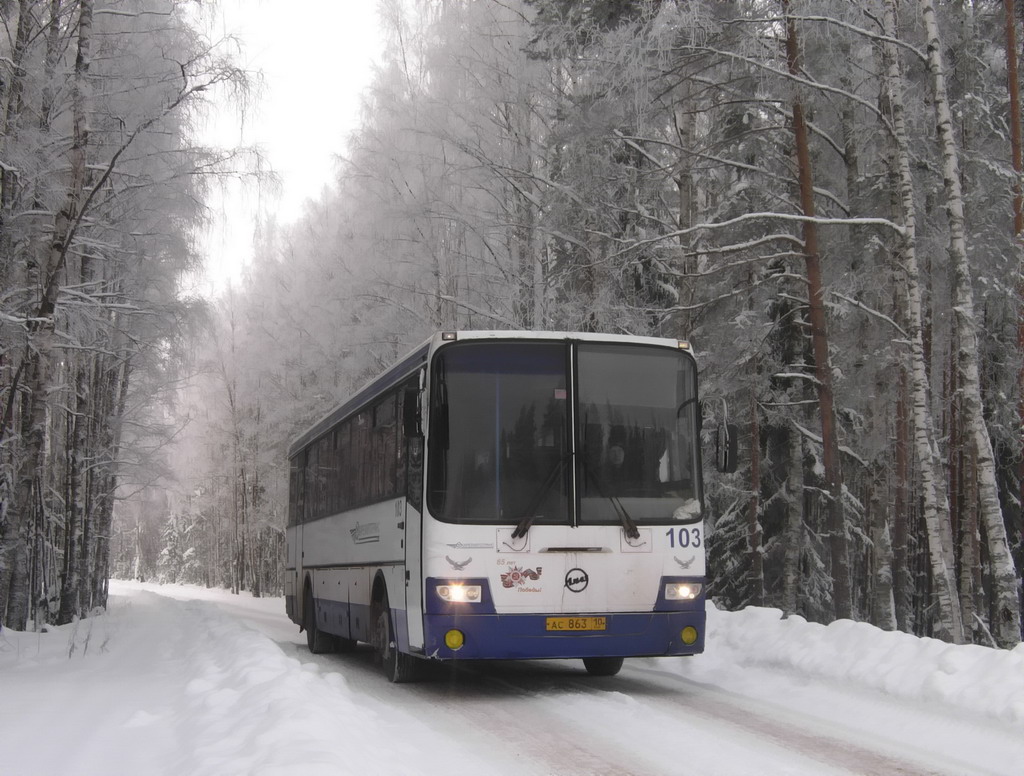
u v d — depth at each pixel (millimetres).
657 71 15398
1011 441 23250
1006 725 7590
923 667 9180
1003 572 14180
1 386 20125
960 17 19562
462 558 9961
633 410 10641
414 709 9508
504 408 10367
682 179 21766
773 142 21000
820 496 25734
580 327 21359
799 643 11289
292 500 20141
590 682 11500
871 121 19781
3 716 8633
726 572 25953
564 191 19984
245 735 6586
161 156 17469
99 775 6145
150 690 10430
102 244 18266
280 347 43094
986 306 22156
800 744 7449
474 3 25141
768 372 22641
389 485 11852
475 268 26000
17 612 19609
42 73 16453
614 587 10172
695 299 20703
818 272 16906
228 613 29969
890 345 19031
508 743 7613
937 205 20719
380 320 28484
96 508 35125
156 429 34250
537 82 23094
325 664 14570
